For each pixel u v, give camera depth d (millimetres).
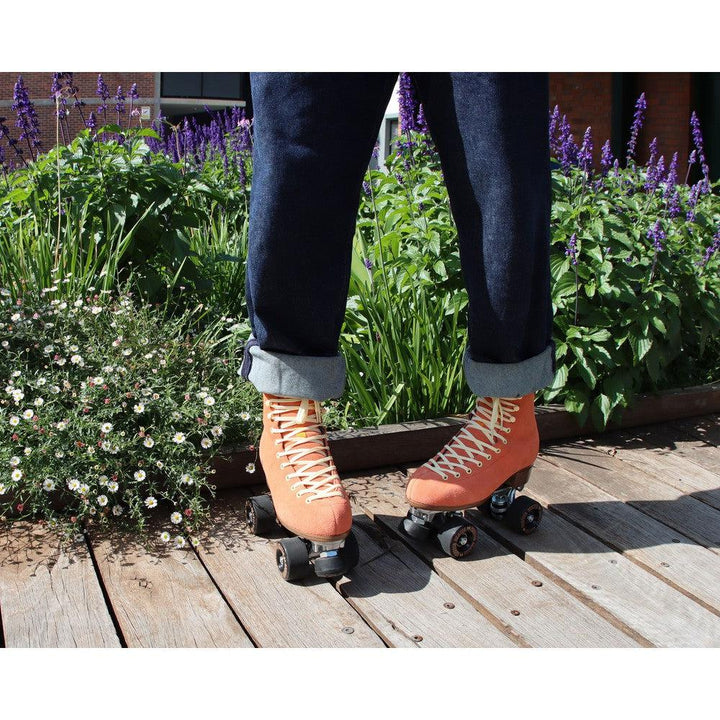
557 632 1400
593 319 2438
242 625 1418
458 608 1480
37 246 2541
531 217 1497
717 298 2678
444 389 2400
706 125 7977
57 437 1765
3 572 1567
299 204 1435
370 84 1412
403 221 2773
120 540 1708
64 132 3281
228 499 1917
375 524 1817
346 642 1364
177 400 1965
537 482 2049
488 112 1449
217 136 5297
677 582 1561
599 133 8469
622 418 2449
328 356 1602
